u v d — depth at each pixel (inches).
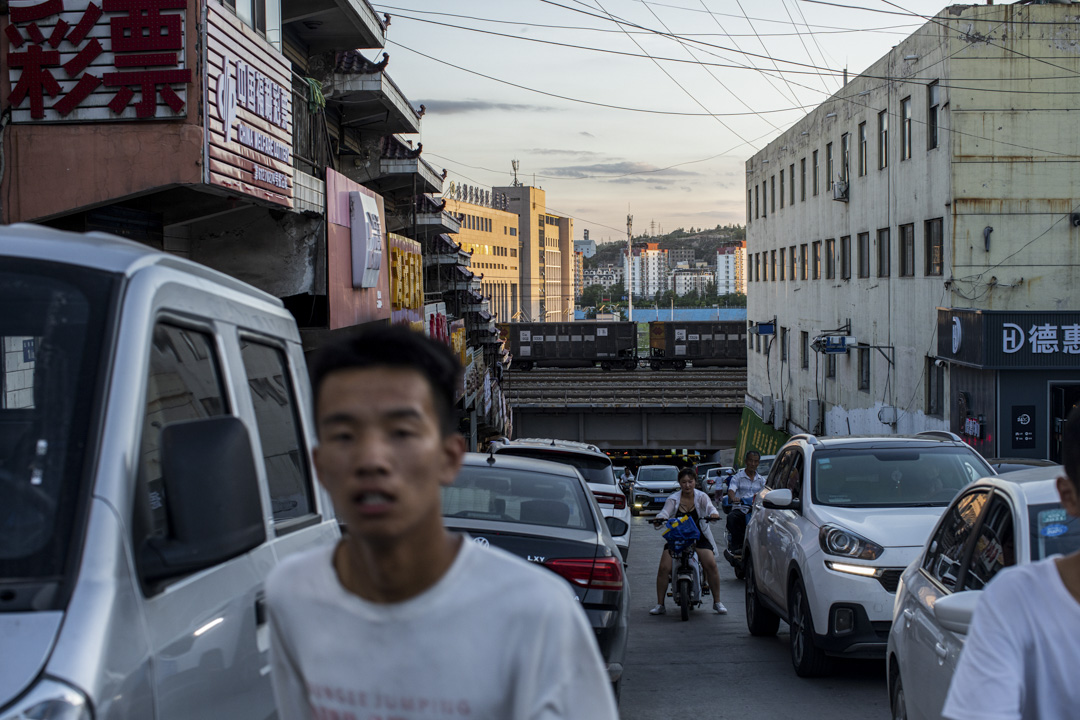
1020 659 88.4
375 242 614.9
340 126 775.1
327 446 64.0
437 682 63.5
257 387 148.2
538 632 63.3
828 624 307.7
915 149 1064.2
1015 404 872.9
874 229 1220.5
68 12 353.1
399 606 64.2
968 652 90.7
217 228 514.9
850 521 321.4
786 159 1723.7
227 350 134.7
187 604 108.7
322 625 66.1
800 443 383.6
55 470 98.4
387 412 63.1
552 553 258.2
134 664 93.7
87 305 107.0
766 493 374.0
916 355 1072.8
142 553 99.7
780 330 1780.3
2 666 85.7
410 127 842.2
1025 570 91.6
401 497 62.3
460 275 1371.8
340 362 64.2
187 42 356.5
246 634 123.7
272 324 161.3
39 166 355.3
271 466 147.8
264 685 129.1
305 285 520.4
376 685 64.4
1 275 108.0
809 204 1560.0
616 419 2295.8
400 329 66.7
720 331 2915.8
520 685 63.1
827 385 1466.5
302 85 518.3
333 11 603.8
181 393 120.0
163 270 117.7
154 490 117.0
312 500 166.7
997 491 183.2
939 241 998.4
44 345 104.6
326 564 68.1
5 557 93.7
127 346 105.1
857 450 362.6
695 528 468.1
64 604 90.6
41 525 95.4
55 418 101.3
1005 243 948.0
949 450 362.0
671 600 525.0
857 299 1302.9
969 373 929.5
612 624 256.8
